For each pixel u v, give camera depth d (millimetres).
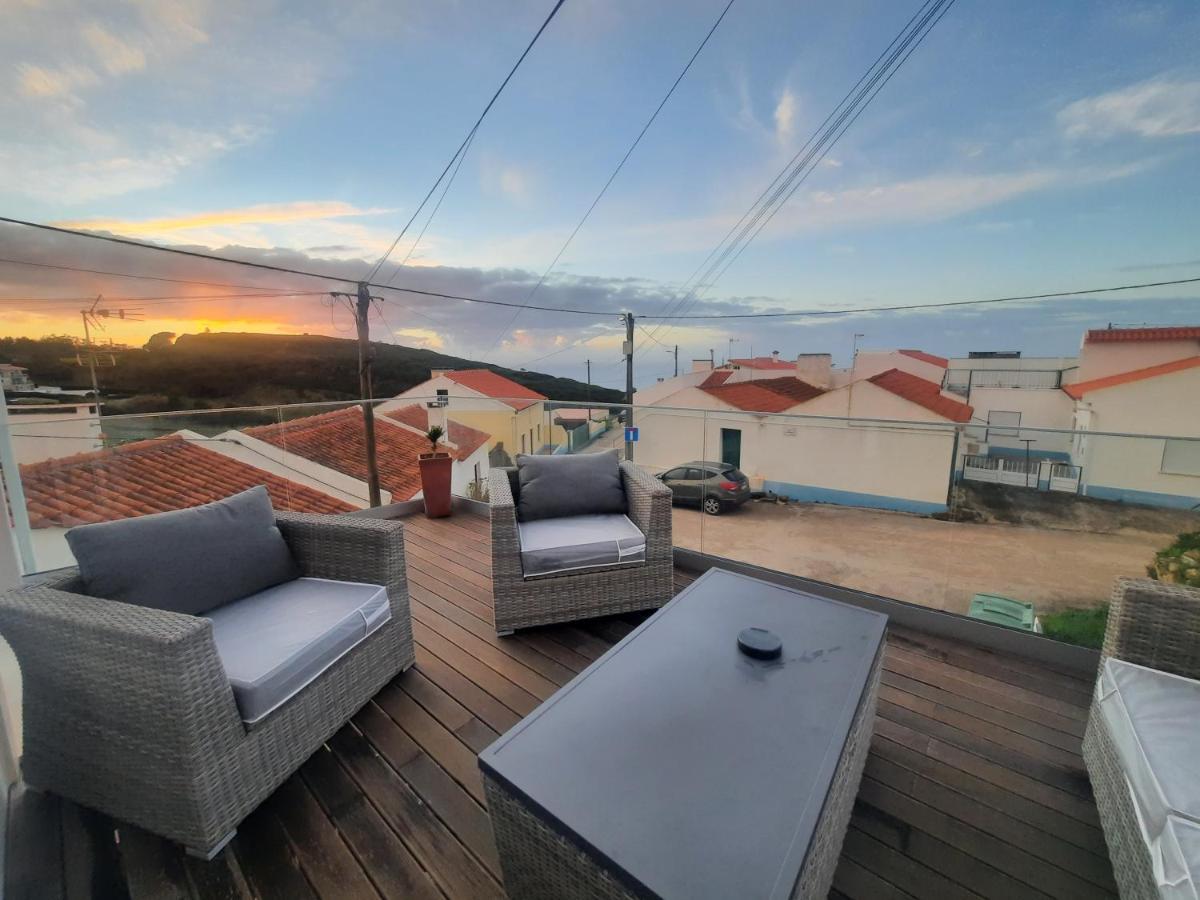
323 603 1797
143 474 3654
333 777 1548
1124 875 1111
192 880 1243
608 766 1022
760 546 3156
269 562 1910
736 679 1287
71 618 1276
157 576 1606
